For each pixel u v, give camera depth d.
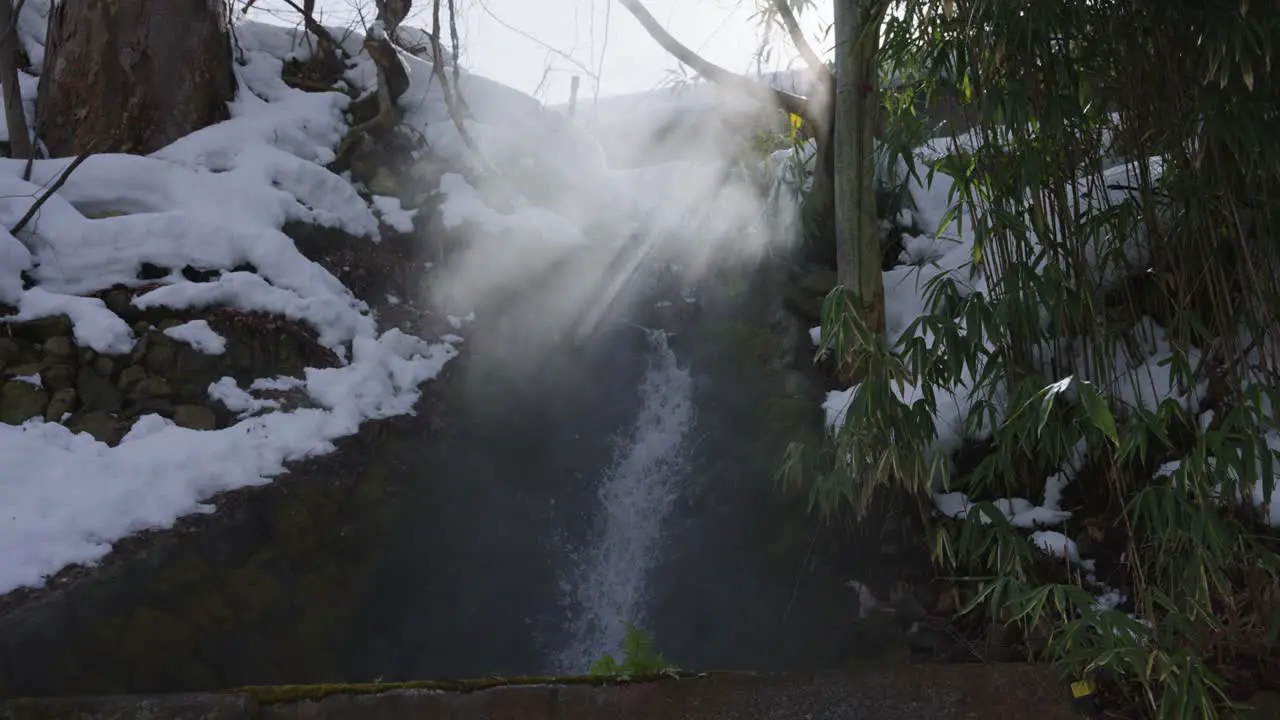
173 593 3.17
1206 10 2.99
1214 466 3.02
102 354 3.85
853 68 4.43
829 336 3.35
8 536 3.05
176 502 3.39
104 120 5.21
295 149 5.46
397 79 5.93
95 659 2.92
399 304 4.98
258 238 4.59
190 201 4.73
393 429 4.13
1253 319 3.21
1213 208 3.25
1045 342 3.91
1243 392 3.50
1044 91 3.34
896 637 3.70
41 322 3.84
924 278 4.87
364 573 3.72
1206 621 2.86
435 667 3.80
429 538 3.97
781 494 4.16
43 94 5.07
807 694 2.74
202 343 4.04
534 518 4.32
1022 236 3.42
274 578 3.45
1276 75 3.15
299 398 4.12
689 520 4.34
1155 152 3.55
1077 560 3.56
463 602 3.96
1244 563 2.90
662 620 4.17
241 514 3.47
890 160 4.00
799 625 3.93
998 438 3.40
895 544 3.88
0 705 2.38
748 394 4.66
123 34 5.25
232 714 2.47
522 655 4.04
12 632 2.77
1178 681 2.63
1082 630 2.77
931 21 3.54
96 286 4.11
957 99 3.57
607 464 4.62
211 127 5.30
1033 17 3.11
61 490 3.30
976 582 3.67
